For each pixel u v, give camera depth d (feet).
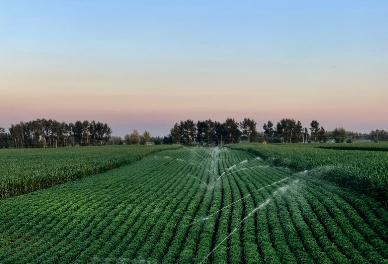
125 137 635.25
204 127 633.20
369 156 158.71
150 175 143.23
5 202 94.53
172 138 629.92
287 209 77.10
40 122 623.36
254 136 651.25
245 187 104.73
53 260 53.52
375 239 54.70
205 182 119.65
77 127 653.30
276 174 134.62
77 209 84.23
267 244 55.42
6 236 68.18
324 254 50.80
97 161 183.83
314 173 123.75
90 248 57.82
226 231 63.26
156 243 60.34
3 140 612.70
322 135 629.51
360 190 87.25
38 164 172.86
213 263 49.75
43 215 79.61
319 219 68.23
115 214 78.13
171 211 78.43
